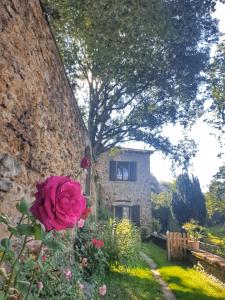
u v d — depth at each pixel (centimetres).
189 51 1175
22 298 165
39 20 348
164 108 1327
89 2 729
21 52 286
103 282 597
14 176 269
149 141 1414
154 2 860
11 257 161
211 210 1512
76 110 634
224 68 1167
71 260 496
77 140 654
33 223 131
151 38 970
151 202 1931
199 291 662
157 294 611
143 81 1168
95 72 1080
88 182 877
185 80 1235
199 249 1017
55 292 318
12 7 265
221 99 1162
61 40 972
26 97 300
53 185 112
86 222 650
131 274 746
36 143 334
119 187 1831
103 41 898
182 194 1820
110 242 728
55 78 424
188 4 1005
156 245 1420
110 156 1838
